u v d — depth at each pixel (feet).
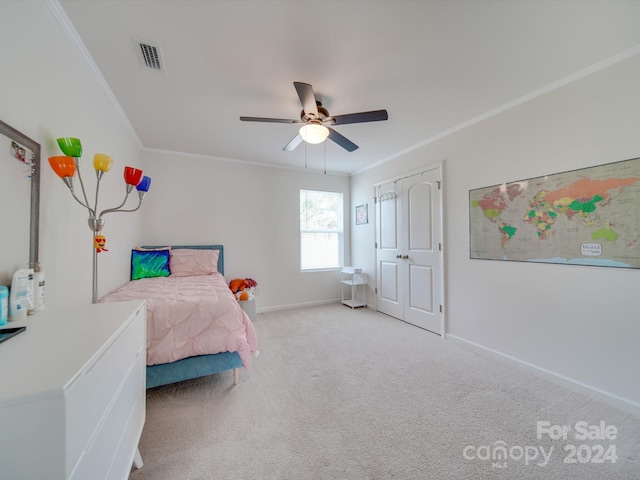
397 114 8.21
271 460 4.25
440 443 4.60
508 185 7.64
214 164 12.39
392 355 8.23
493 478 3.92
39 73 3.92
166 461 4.22
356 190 15.19
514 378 6.82
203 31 4.82
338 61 5.69
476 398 5.93
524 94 7.09
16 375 1.90
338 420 5.21
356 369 7.32
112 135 7.21
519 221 7.39
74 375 1.93
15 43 3.42
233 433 4.85
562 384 6.44
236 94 6.95
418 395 6.06
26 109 3.62
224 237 12.59
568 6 4.32
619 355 5.60
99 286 6.40
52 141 4.26
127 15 4.44
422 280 10.78
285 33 4.89
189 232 11.87
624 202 5.53
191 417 5.30
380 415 5.36
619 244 5.59
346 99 7.26
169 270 10.15
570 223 6.35
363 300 14.57
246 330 6.67
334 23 4.66
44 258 4.04
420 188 10.80
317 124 6.77
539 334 6.97
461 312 9.13
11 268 3.22
